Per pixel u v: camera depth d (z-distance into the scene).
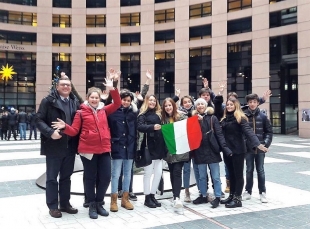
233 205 6.06
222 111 7.04
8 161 11.91
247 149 6.53
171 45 37.47
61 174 5.67
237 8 32.59
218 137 6.04
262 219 5.38
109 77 5.77
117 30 39.34
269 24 29.67
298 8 26.53
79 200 6.59
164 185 7.71
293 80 30.92
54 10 39.28
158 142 5.90
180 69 36.50
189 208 6.04
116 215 5.58
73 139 5.60
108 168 5.58
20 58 38.78
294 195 7.03
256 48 30.44
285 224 5.12
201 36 35.53
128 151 5.89
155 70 38.94
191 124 5.95
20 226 4.99
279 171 10.05
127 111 6.03
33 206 6.14
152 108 6.14
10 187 7.78
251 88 32.34
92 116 5.46
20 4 38.34
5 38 37.56
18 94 38.66
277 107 31.45
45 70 38.66
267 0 29.66
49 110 5.38
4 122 21.14
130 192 6.65
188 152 5.97
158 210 5.89
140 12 38.94
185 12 36.22
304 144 19.66
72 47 39.53
